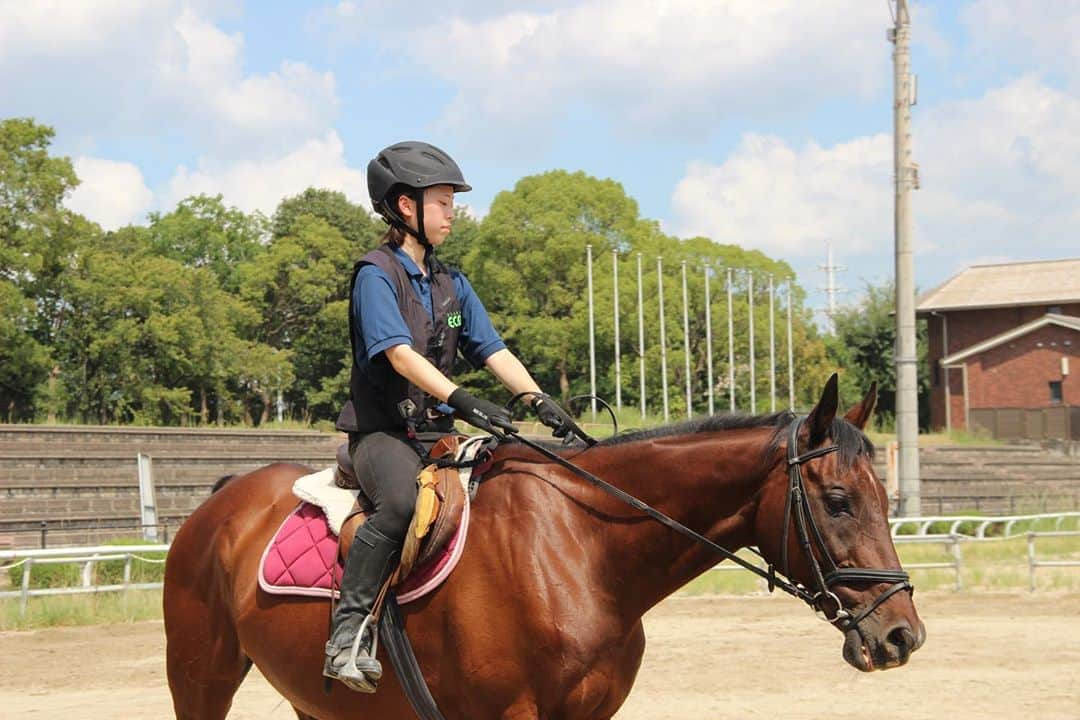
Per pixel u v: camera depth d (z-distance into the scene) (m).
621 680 4.34
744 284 62.91
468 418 4.33
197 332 44.84
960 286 62.50
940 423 60.72
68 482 26.67
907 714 8.84
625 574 4.34
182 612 5.34
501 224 58.91
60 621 14.63
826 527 4.00
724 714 8.93
